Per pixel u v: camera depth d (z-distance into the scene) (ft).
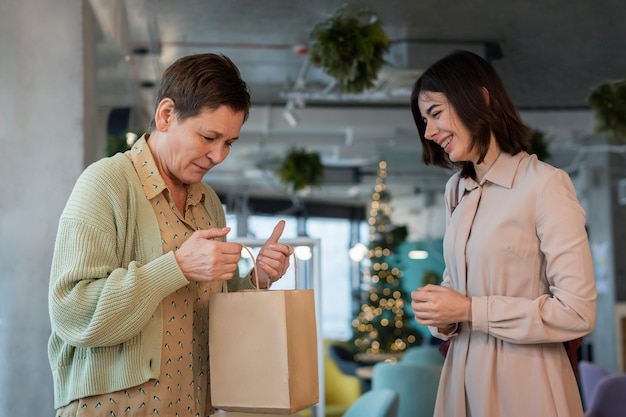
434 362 22.67
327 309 52.42
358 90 16.88
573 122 23.21
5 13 12.08
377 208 37.01
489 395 6.25
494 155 6.46
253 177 39.70
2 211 11.76
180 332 5.98
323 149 34.81
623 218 33.45
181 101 5.86
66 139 11.96
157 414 5.74
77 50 12.09
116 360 5.70
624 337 32.55
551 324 5.94
